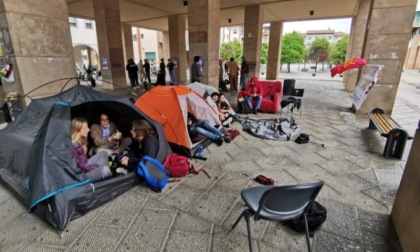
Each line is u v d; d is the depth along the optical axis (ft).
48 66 12.59
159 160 9.60
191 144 11.32
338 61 111.34
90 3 32.07
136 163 8.87
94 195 7.23
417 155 5.89
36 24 11.85
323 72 93.86
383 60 18.10
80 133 8.30
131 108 10.21
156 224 6.75
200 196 8.13
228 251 5.89
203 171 9.86
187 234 6.40
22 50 11.51
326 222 6.93
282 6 33.06
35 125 8.23
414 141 6.30
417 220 5.24
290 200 4.96
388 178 9.41
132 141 10.59
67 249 5.87
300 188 4.62
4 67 11.99
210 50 20.62
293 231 6.59
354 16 38.68
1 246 5.97
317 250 5.98
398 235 6.24
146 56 95.30
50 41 12.49
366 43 18.37
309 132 15.08
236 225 6.74
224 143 13.12
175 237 6.29
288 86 23.35
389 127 12.24
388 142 11.18
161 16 41.91
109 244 6.03
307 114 19.74
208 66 20.71
